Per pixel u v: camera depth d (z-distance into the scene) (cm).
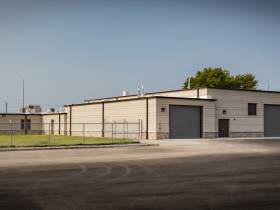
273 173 1805
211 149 3303
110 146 3459
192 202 1166
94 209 1081
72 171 1895
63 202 1173
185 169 1961
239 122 5062
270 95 5322
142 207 1102
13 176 1728
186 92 5197
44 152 2983
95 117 5550
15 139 4753
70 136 5784
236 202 1164
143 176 1709
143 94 6103
